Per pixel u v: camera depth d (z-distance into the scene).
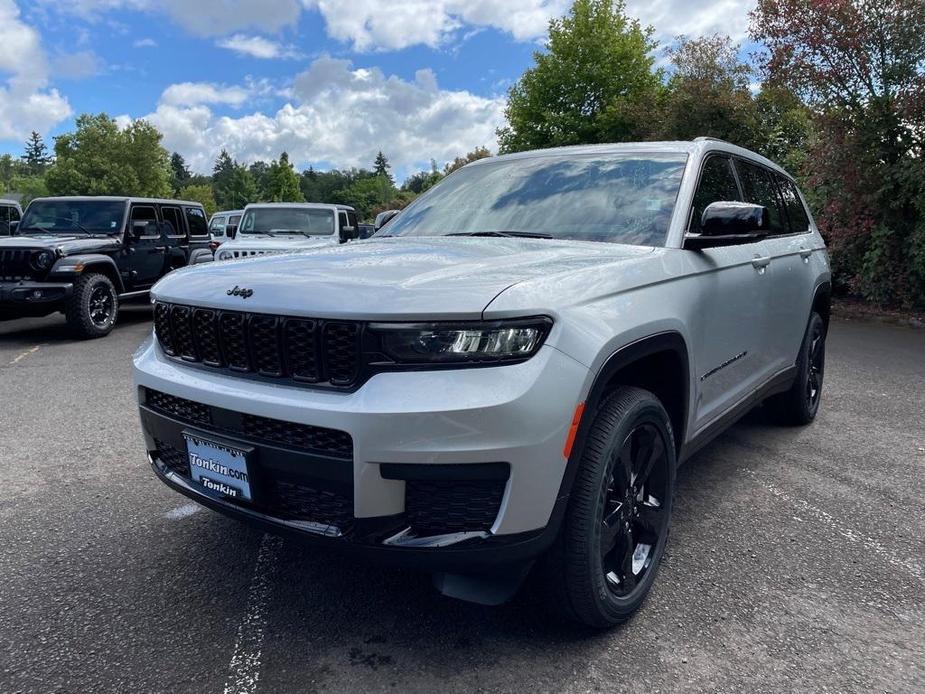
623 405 2.35
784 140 14.32
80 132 50.44
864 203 10.60
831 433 4.77
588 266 2.39
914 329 9.70
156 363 2.63
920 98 9.66
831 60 10.37
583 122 22.27
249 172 90.81
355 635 2.41
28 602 2.62
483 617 2.52
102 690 2.12
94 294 9.00
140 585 2.75
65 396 5.82
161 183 52.41
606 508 2.36
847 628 2.47
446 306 1.96
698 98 14.34
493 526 2.01
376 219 4.22
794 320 4.27
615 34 22.33
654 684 2.16
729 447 4.46
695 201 3.13
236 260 2.77
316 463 2.05
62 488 3.78
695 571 2.87
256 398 2.16
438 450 1.93
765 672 2.22
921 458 4.26
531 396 1.97
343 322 2.04
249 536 3.19
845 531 3.26
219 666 2.24
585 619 2.33
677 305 2.68
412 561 2.01
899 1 9.77
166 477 2.65
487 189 3.65
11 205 14.39
